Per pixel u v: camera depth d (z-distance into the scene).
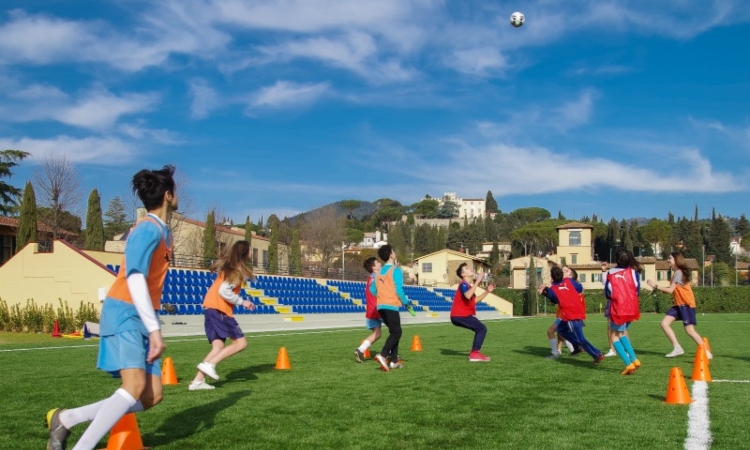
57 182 39.78
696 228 96.06
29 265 22.36
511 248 110.44
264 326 24.23
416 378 8.28
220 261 7.62
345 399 6.62
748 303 51.47
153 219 4.07
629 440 4.84
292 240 54.94
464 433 5.07
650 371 9.09
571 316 10.02
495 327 23.83
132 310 4.00
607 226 106.50
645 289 51.97
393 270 9.27
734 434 5.04
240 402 6.43
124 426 4.51
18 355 11.69
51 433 4.05
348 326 26.70
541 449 4.57
